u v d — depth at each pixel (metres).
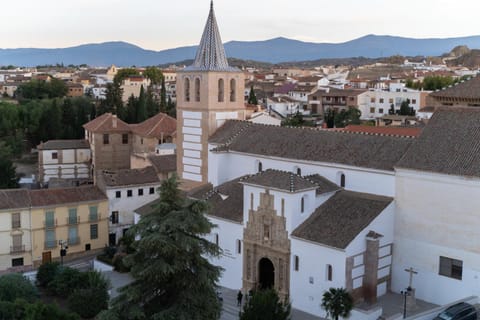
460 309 47.66
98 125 117.00
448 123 56.53
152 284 38.50
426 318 48.06
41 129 146.00
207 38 75.75
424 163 53.78
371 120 168.88
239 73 76.38
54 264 66.69
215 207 64.81
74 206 79.06
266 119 122.50
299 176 58.22
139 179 85.25
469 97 67.62
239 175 70.56
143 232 38.38
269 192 58.03
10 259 74.94
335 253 52.88
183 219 38.22
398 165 55.03
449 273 53.19
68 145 120.50
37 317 46.16
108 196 82.25
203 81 74.00
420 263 54.91
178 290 38.69
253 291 52.53
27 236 75.81
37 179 121.50
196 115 75.50
